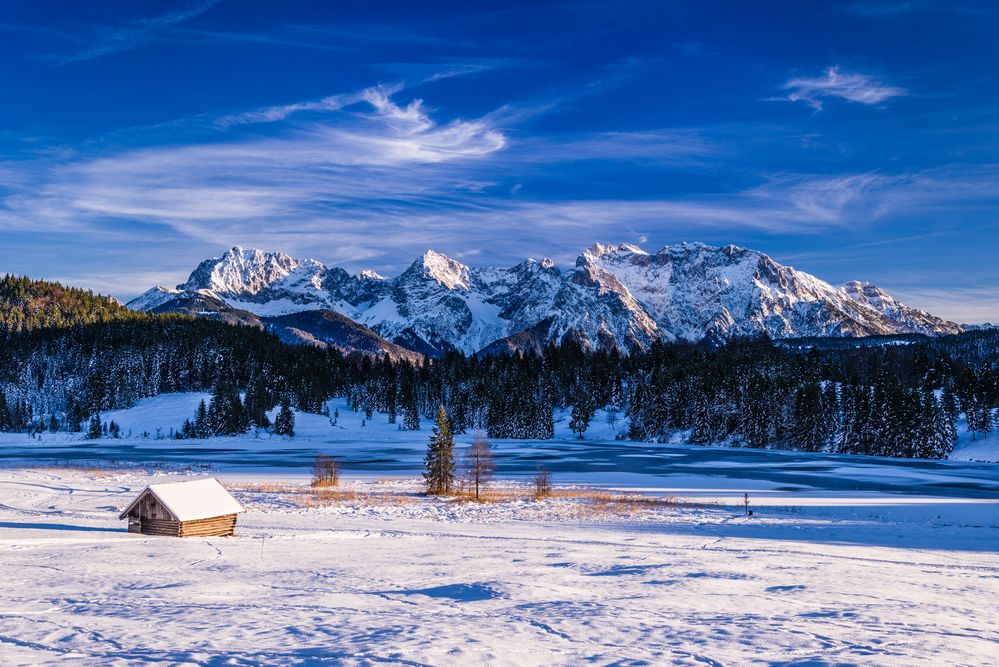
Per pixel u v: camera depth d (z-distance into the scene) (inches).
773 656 512.4
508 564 1135.0
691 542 1609.3
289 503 2632.9
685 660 496.7
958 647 554.3
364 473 4284.0
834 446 6638.8
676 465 4936.0
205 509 1683.1
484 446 3368.6
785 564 1171.3
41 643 536.4
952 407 6958.7
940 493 3321.9
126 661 480.4
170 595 799.1
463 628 597.3
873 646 550.6
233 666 465.7
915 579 1016.9
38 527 1820.9
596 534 1790.1
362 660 478.9
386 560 1193.4
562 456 5802.2
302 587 873.5
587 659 496.1
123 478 3715.6
